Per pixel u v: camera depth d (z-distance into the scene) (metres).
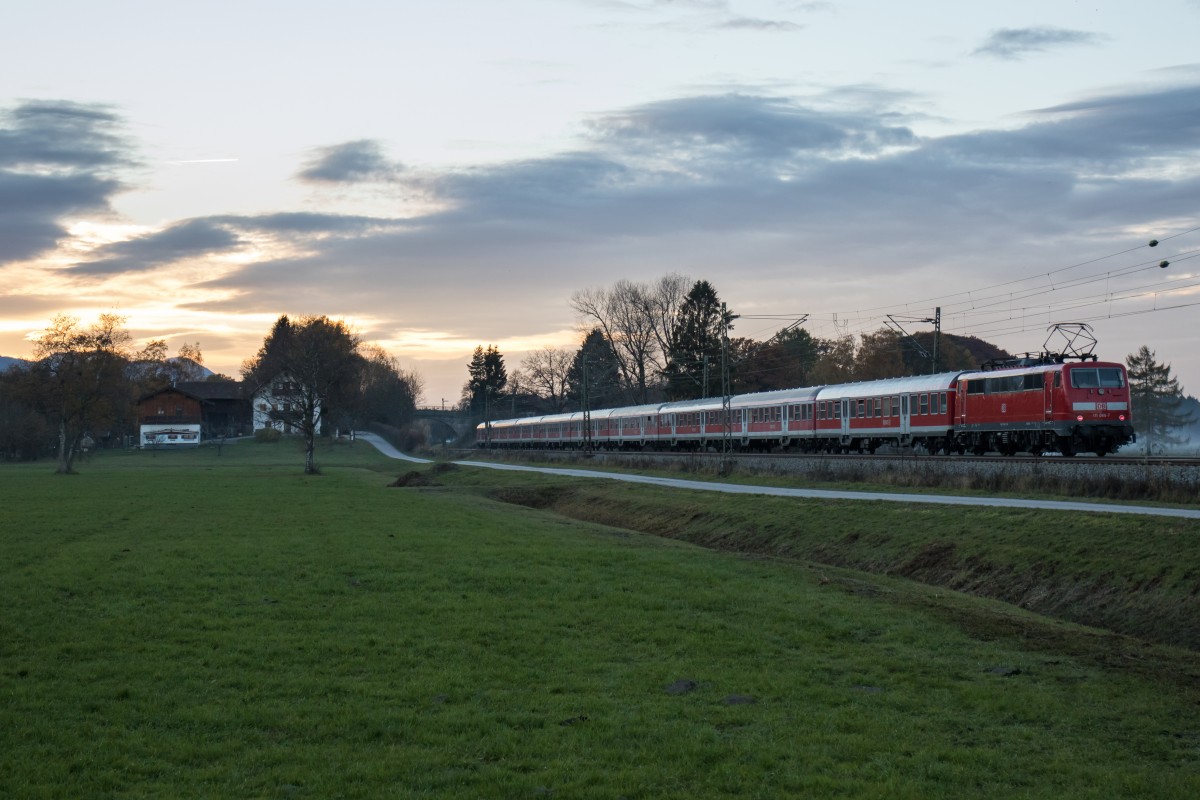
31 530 37.97
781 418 79.94
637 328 133.00
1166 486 38.25
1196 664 19.34
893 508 41.50
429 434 198.88
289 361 100.19
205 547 32.41
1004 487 45.62
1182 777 12.90
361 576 26.64
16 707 14.90
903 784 12.32
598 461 93.00
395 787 11.91
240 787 11.88
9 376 106.12
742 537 45.19
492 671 17.34
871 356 108.88
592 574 27.42
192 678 16.58
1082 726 15.08
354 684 16.38
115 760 12.73
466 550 32.19
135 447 158.62
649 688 16.56
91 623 20.47
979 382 57.72
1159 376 122.19
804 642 20.09
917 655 19.17
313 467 97.12
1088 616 27.00
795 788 12.23
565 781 12.30
